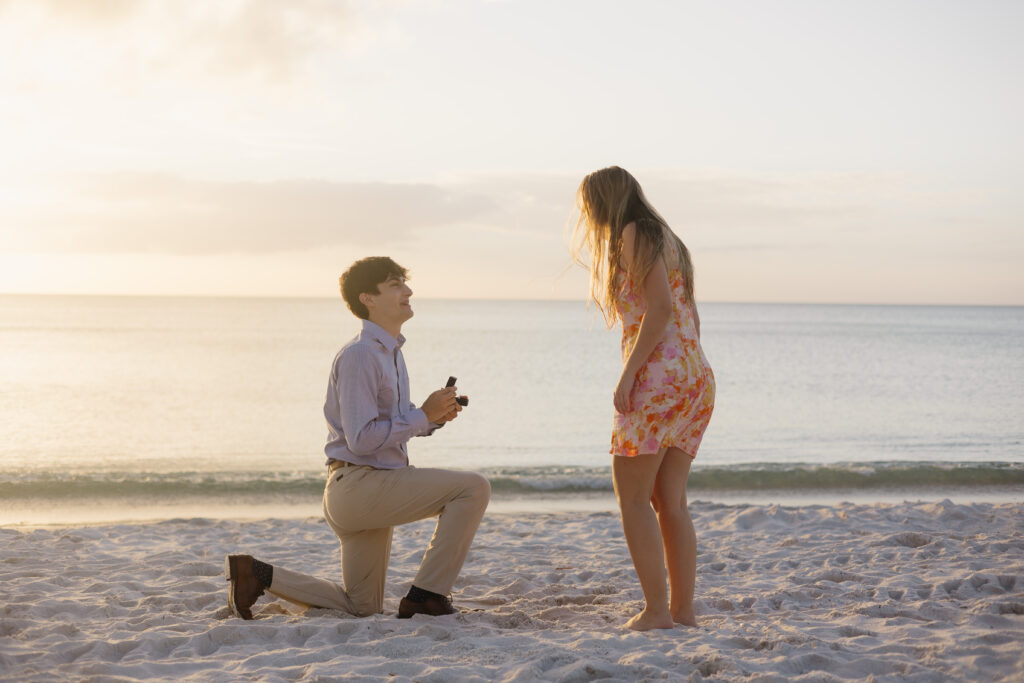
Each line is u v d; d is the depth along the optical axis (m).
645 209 3.25
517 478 9.82
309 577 3.63
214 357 42.81
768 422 19.66
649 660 2.75
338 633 3.27
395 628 3.28
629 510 3.25
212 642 3.20
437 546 3.48
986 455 14.29
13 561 4.87
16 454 13.84
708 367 3.25
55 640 3.19
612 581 4.50
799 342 70.00
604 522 6.81
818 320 165.25
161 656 3.06
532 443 16.20
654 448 3.14
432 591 3.47
